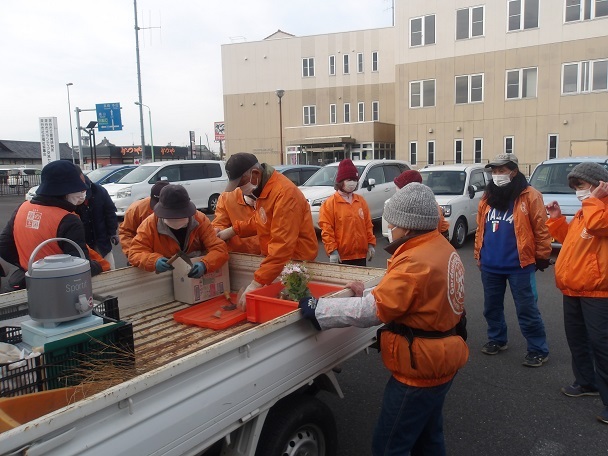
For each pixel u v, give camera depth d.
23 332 2.32
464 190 10.78
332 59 37.66
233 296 4.02
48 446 1.50
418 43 28.42
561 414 3.70
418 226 2.31
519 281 4.40
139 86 29.31
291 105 38.88
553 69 25.27
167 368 1.81
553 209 3.82
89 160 58.69
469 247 10.58
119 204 14.27
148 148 52.38
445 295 2.29
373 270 3.45
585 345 3.82
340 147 34.62
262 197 3.49
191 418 1.93
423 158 29.00
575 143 25.19
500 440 3.38
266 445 2.41
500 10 26.11
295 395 2.62
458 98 27.73
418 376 2.32
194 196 15.96
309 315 2.46
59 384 2.12
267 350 2.29
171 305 3.89
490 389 4.11
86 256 3.41
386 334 2.43
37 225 3.27
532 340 4.48
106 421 1.66
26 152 63.94
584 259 3.47
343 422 3.67
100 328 2.29
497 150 27.05
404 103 29.17
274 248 3.40
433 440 2.61
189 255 4.01
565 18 24.77
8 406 1.84
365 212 5.37
